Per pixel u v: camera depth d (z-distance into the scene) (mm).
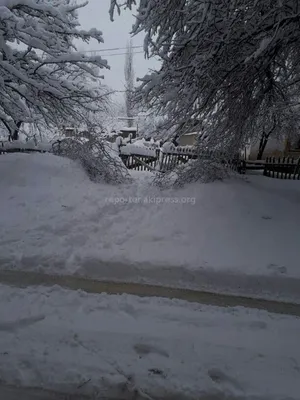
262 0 5430
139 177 11828
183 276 4660
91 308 3627
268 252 5320
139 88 7121
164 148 14344
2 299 3783
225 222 6418
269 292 4375
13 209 7008
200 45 6223
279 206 7273
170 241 5656
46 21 9508
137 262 4828
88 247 5332
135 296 4031
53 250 5141
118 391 2436
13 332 3105
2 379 2535
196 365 2697
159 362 2723
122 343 2963
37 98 9906
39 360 2697
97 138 10570
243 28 5945
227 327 3344
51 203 7375
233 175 9141
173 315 3539
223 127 7422
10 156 10273
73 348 2871
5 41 9336
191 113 6969
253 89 7281
